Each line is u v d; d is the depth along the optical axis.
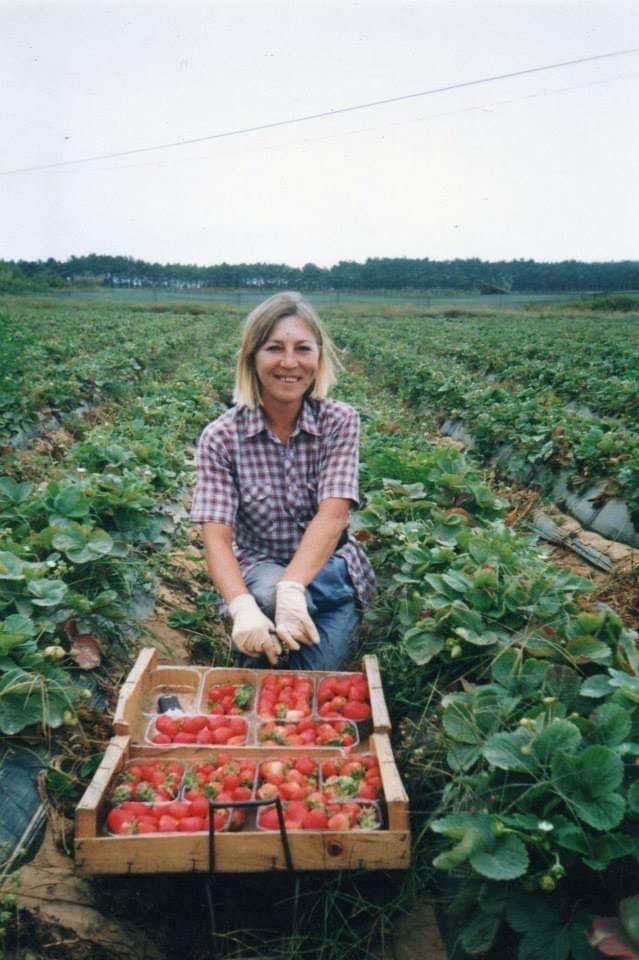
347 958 2.62
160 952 2.62
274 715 3.14
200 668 3.38
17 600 3.79
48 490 5.22
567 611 3.72
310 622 3.32
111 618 4.16
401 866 2.48
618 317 48.06
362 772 2.82
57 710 3.19
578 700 2.94
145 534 5.54
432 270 84.06
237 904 2.77
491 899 2.38
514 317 48.72
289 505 3.80
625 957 1.99
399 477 6.18
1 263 71.50
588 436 8.10
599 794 2.35
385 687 3.74
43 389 10.87
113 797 2.65
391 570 4.85
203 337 31.00
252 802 2.39
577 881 2.39
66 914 2.59
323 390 3.77
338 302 64.19
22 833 2.79
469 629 3.45
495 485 9.03
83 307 52.78
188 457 9.55
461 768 2.80
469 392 13.03
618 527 6.82
